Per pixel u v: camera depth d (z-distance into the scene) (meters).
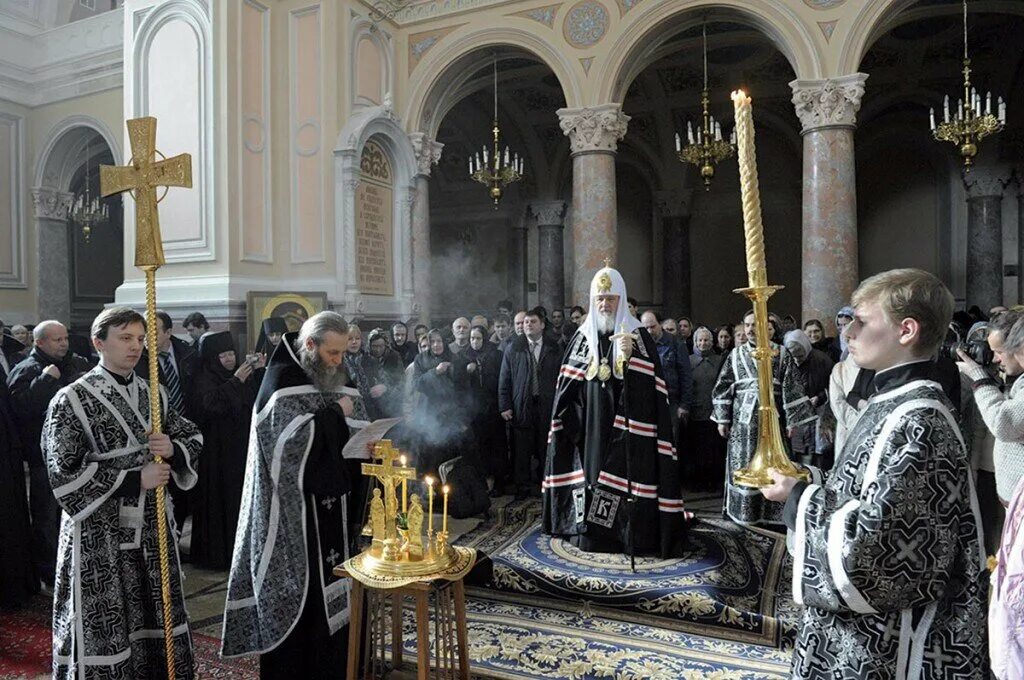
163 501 2.69
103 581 2.64
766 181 16.17
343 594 2.96
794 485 1.72
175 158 2.67
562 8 9.80
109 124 12.95
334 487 2.79
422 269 10.66
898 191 15.27
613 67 9.54
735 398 5.02
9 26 13.20
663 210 16.77
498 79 13.70
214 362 5.16
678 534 4.31
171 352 5.21
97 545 2.64
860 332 1.64
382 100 10.45
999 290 13.64
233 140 8.90
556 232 17.62
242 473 4.90
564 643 3.49
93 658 2.58
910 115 14.82
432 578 2.50
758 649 3.40
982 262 13.68
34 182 13.68
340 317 2.96
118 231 17.19
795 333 5.58
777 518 4.89
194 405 5.07
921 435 1.49
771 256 16.12
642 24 9.38
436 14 10.50
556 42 9.84
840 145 8.47
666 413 4.36
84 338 10.14
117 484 2.61
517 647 3.45
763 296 1.91
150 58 9.24
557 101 15.70
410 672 3.10
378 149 9.92
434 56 10.55
